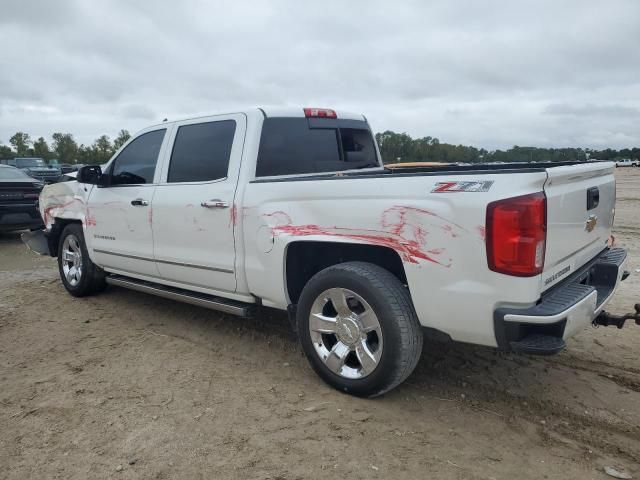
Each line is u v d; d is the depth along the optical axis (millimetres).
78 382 3820
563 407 3396
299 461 2826
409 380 3807
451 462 2814
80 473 2752
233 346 4516
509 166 4305
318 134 4699
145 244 4910
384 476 2697
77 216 5805
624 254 3979
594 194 3527
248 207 3939
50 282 6969
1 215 9633
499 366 4023
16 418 3314
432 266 3027
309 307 3611
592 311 3109
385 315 3195
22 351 4465
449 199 2939
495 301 2859
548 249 2891
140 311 5543
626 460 2834
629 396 3535
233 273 4137
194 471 2754
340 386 3545
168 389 3689
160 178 4770
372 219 3250
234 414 3326
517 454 2893
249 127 4188
